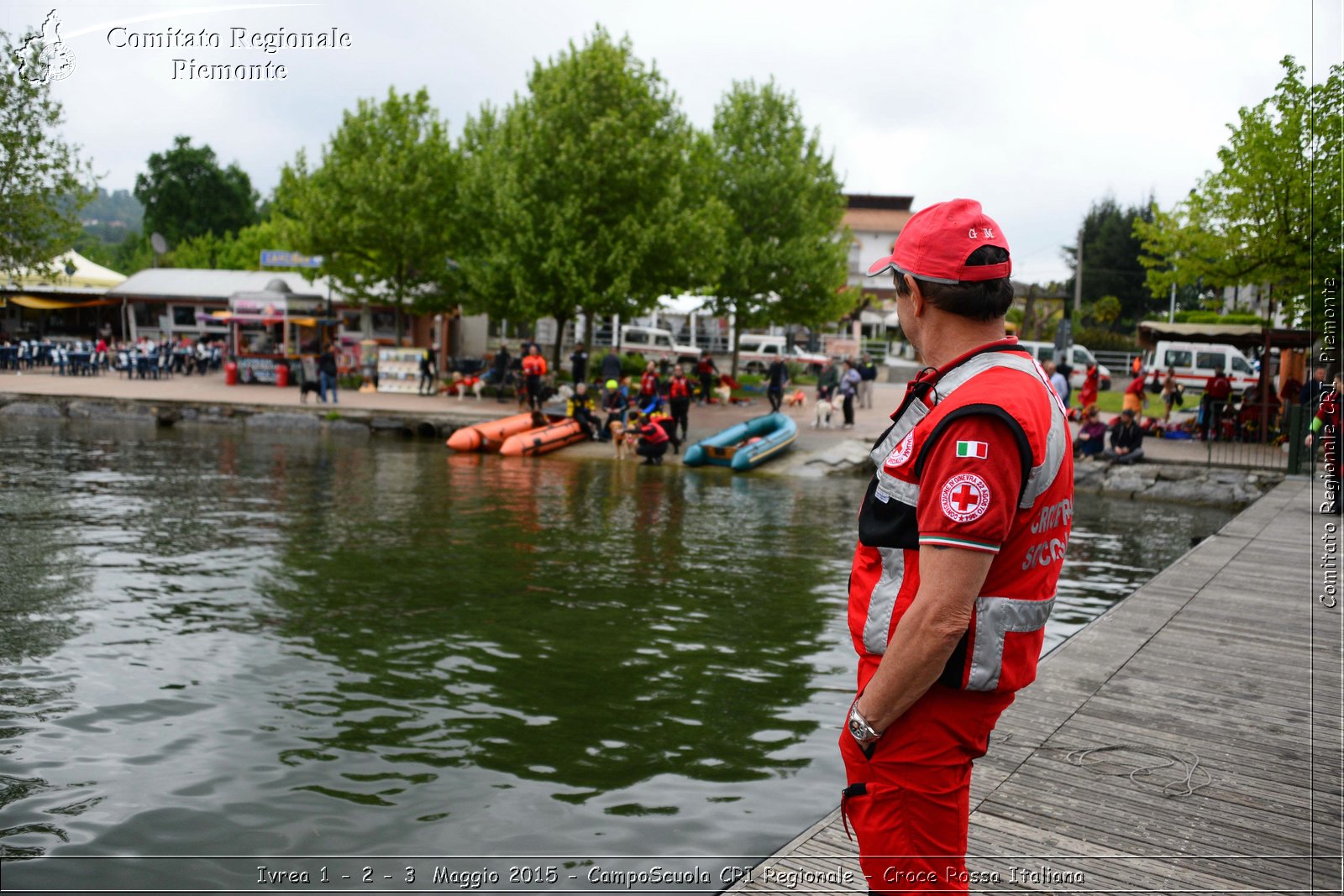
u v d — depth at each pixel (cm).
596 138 2770
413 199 3203
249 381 3241
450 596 857
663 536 1192
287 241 3347
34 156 2395
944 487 160
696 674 666
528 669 666
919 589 164
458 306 3547
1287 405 2139
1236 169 2005
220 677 629
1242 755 399
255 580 886
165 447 1977
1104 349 4672
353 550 1034
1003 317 181
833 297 3519
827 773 508
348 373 3456
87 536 1059
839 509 1473
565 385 2791
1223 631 600
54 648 674
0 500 1288
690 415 2691
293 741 532
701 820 450
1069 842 320
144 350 3472
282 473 1653
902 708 167
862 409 2980
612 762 516
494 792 477
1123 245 5444
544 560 1020
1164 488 1752
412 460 1919
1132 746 408
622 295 2762
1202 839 324
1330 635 590
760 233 3512
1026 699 468
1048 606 173
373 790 475
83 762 497
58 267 3716
